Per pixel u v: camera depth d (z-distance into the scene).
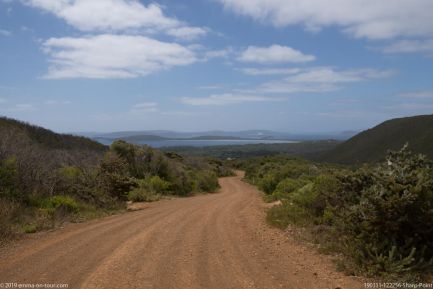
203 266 7.23
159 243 9.18
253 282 6.34
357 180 8.61
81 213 14.17
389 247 7.06
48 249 8.57
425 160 8.16
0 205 11.50
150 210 16.53
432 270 6.70
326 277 6.59
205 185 36.31
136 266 7.20
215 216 14.06
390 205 6.95
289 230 10.61
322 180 11.47
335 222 8.94
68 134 49.62
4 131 16.56
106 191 19.06
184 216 14.08
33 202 13.38
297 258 7.85
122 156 29.25
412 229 7.20
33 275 6.64
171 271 6.90
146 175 28.30
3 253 8.22
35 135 38.97
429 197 7.12
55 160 20.08
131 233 10.52
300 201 12.45
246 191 35.31
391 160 8.34
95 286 6.09
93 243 9.20
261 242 9.40
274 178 27.81
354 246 7.37
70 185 16.31
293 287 6.11
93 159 24.91
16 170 13.51
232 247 8.82
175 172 31.77
